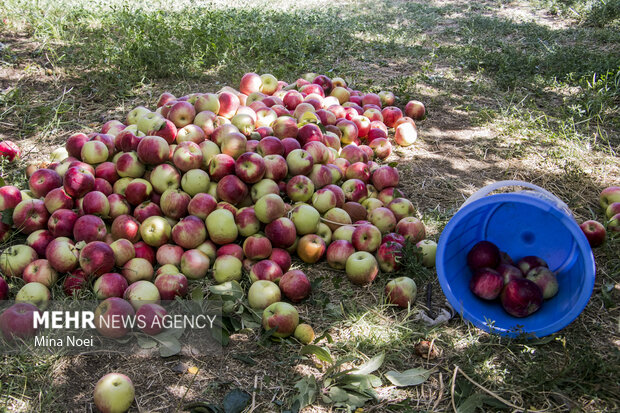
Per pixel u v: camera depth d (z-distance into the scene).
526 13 4.10
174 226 1.39
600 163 1.94
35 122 2.03
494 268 1.36
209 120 1.64
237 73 2.49
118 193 1.45
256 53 2.80
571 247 1.37
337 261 1.40
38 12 2.93
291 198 1.52
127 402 1.03
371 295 1.34
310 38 3.00
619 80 2.50
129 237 1.35
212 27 2.93
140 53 2.44
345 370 1.12
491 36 3.35
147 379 1.10
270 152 1.53
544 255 1.43
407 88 2.52
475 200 1.22
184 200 1.41
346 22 3.55
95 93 2.24
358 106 2.14
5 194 1.39
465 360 1.15
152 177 1.45
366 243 1.42
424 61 2.92
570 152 1.97
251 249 1.35
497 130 2.18
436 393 1.09
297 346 1.19
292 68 2.63
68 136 1.96
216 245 1.41
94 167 1.50
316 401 1.07
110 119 2.06
